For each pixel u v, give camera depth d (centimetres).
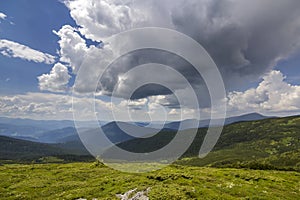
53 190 3500
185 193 2427
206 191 2528
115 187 3006
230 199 2366
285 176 4800
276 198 2578
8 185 4028
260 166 8169
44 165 6694
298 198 2858
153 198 2295
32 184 3947
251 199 2459
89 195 2856
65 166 6338
